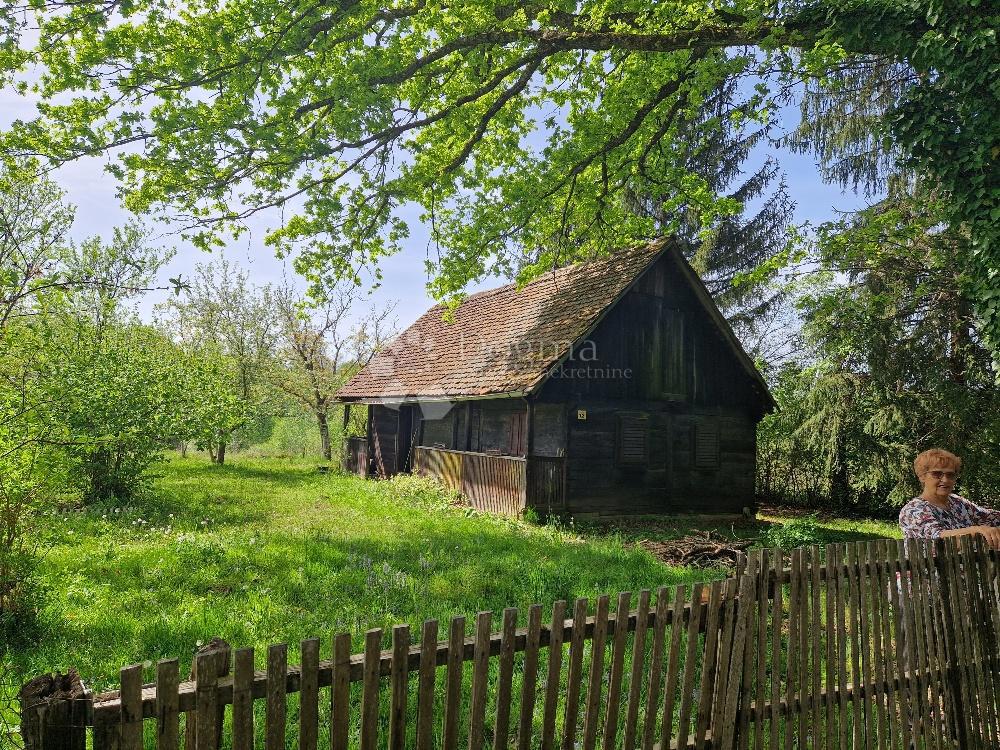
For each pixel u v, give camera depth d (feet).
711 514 50.96
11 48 25.57
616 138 40.75
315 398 96.78
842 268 47.85
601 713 14.32
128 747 6.14
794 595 10.77
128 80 26.76
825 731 11.16
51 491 23.62
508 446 50.39
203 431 47.88
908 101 25.96
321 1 28.17
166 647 16.96
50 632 17.31
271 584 23.04
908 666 12.04
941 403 48.34
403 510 44.55
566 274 59.67
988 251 24.73
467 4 31.14
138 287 22.50
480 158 46.34
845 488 59.72
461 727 13.50
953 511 14.06
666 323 49.96
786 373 63.98
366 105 29.63
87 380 38.99
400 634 7.56
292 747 12.55
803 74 34.17
